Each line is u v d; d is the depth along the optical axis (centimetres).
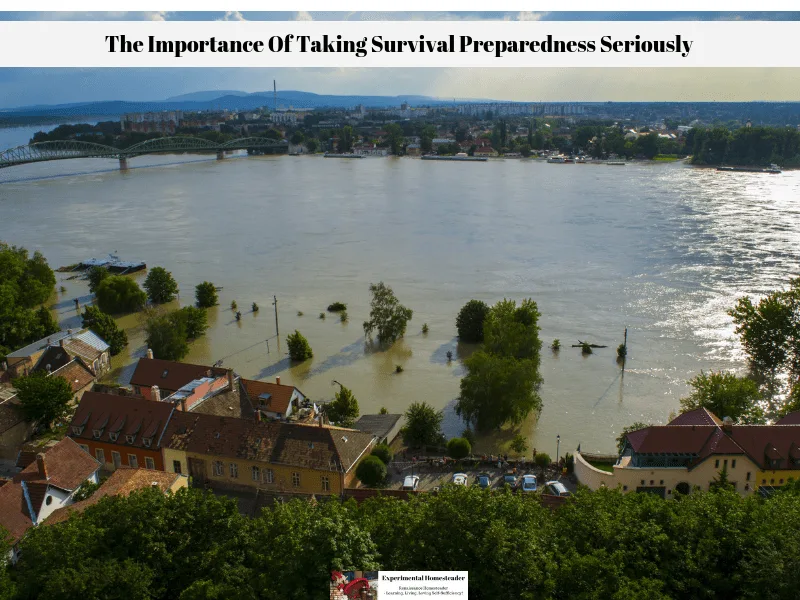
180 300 17738
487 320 12912
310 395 12088
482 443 10356
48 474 7712
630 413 11288
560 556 4922
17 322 13588
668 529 5491
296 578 4444
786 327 12319
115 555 5234
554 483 8375
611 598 4447
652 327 15088
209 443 8631
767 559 4756
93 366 12556
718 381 9838
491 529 4822
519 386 10362
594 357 13612
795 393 10238
